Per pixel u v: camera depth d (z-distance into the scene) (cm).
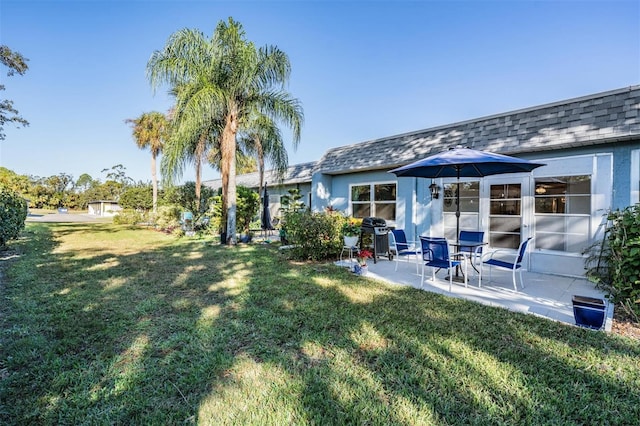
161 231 1572
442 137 815
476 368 264
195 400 223
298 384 242
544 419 205
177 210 1591
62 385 240
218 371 260
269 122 1032
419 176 633
